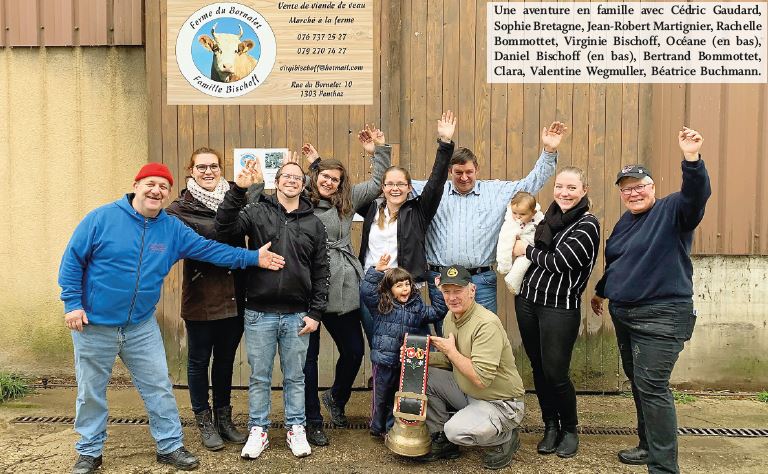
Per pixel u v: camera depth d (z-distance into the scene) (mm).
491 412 3180
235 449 3434
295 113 4441
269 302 3283
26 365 4672
